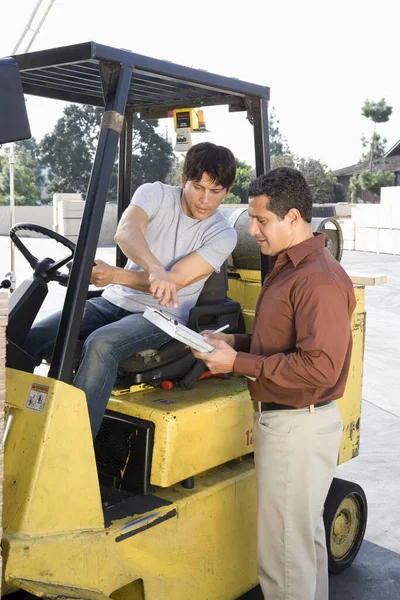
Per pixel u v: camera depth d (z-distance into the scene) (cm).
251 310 322
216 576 265
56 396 205
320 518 263
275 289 234
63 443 207
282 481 237
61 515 207
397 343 822
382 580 326
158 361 265
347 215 2734
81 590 203
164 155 2678
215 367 231
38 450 202
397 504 401
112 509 235
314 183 4519
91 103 300
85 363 241
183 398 263
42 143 3956
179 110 296
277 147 5312
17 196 3716
